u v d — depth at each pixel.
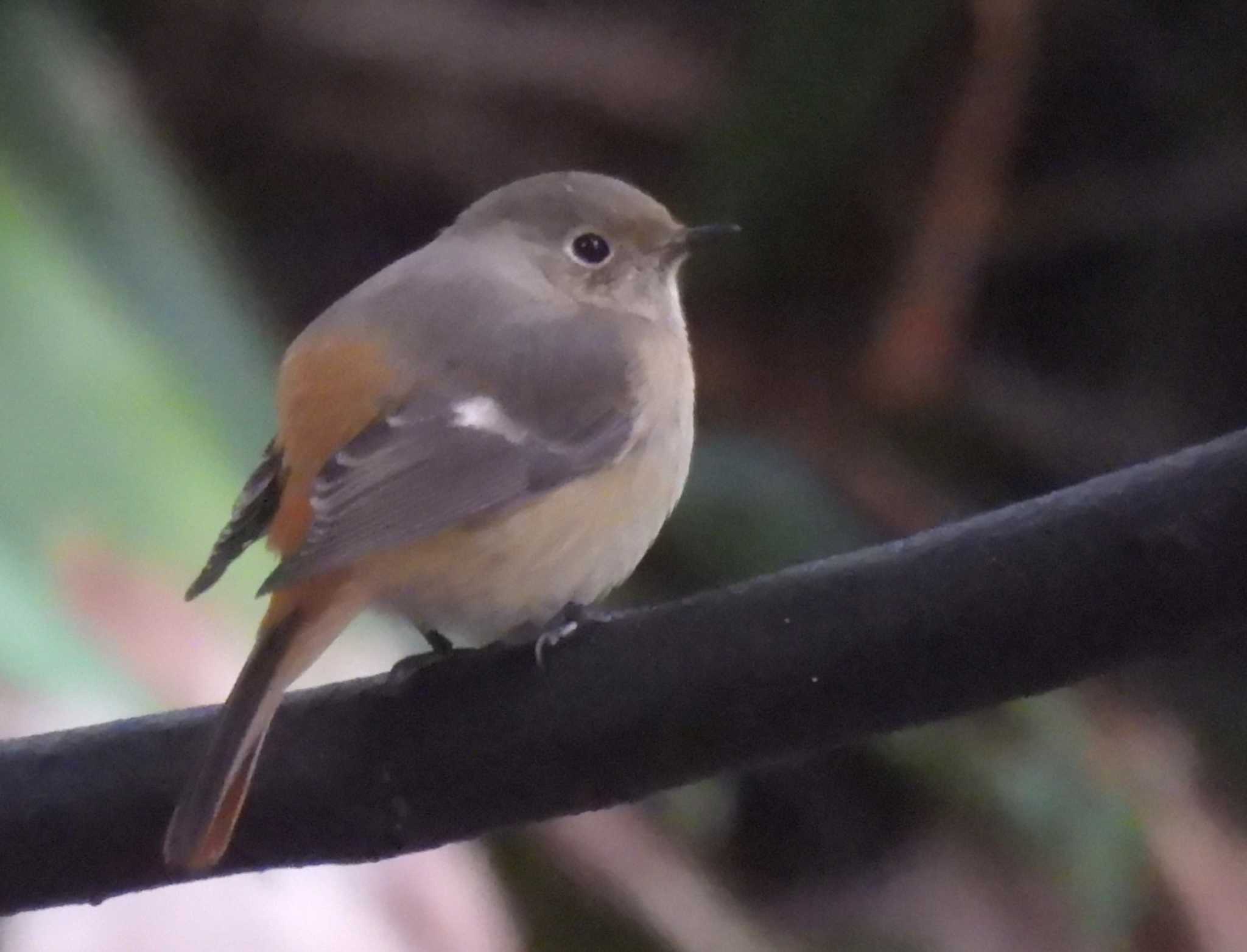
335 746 5.44
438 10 13.16
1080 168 12.76
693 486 11.12
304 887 7.43
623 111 12.91
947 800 10.37
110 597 8.12
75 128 10.29
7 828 5.43
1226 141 12.60
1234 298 12.70
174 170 11.09
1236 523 4.77
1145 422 12.53
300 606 6.10
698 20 13.12
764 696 5.19
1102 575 4.88
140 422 8.97
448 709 5.36
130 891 5.54
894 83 11.70
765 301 12.27
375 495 6.64
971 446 12.34
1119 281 12.80
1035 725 10.35
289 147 13.28
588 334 7.59
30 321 9.02
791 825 10.83
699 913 9.44
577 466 7.15
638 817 9.82
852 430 11.99
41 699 7.50
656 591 10.98
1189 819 10.26
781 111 11.77
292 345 7.48
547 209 8.20
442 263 7.88
